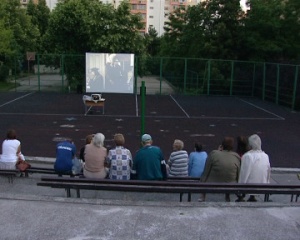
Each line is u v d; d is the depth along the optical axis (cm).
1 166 795
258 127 1667
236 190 544
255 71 2909
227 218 494
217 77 2941
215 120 1830
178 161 724
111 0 7450
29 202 532
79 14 2762
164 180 638
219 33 3122
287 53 3119
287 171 967
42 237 434
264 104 2525
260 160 603
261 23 3011
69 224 468
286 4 3103
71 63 2894
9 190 703
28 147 1196
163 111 2088
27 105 2177
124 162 643
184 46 3584
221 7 3222
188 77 3123
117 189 546
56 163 762
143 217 491
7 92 2883
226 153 617
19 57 3616
